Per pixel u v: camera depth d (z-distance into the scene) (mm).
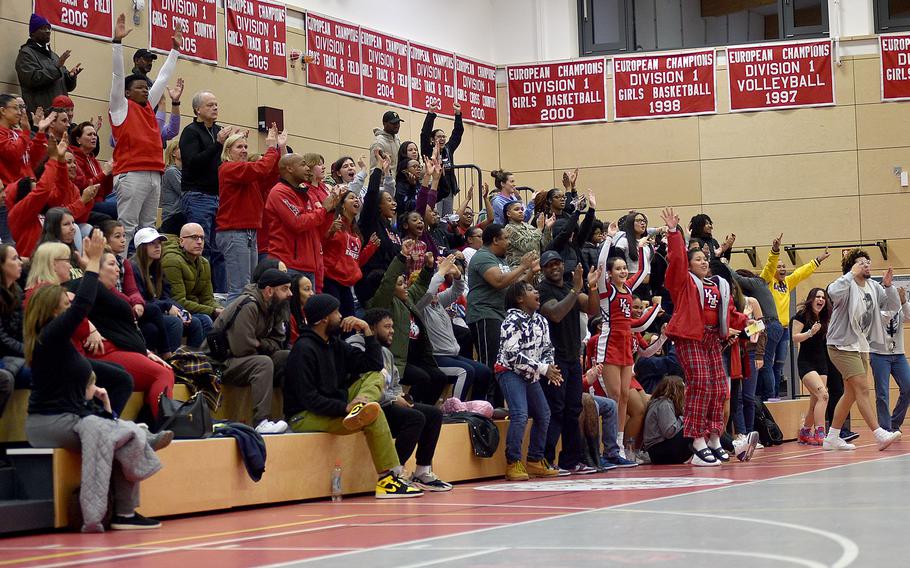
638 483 8344
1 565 4840
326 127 15203
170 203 11023
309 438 8008
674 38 18797
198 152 10445
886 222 17859
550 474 9867
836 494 6719
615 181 18469
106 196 10141
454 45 17984
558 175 18578
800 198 18031
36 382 6430
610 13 18922
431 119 13672
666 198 18344
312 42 15047
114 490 6410
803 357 13094
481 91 18344
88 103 11852
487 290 10422
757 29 18672
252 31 14070
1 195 8180
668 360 12055
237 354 8234
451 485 8945
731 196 18203
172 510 6938
